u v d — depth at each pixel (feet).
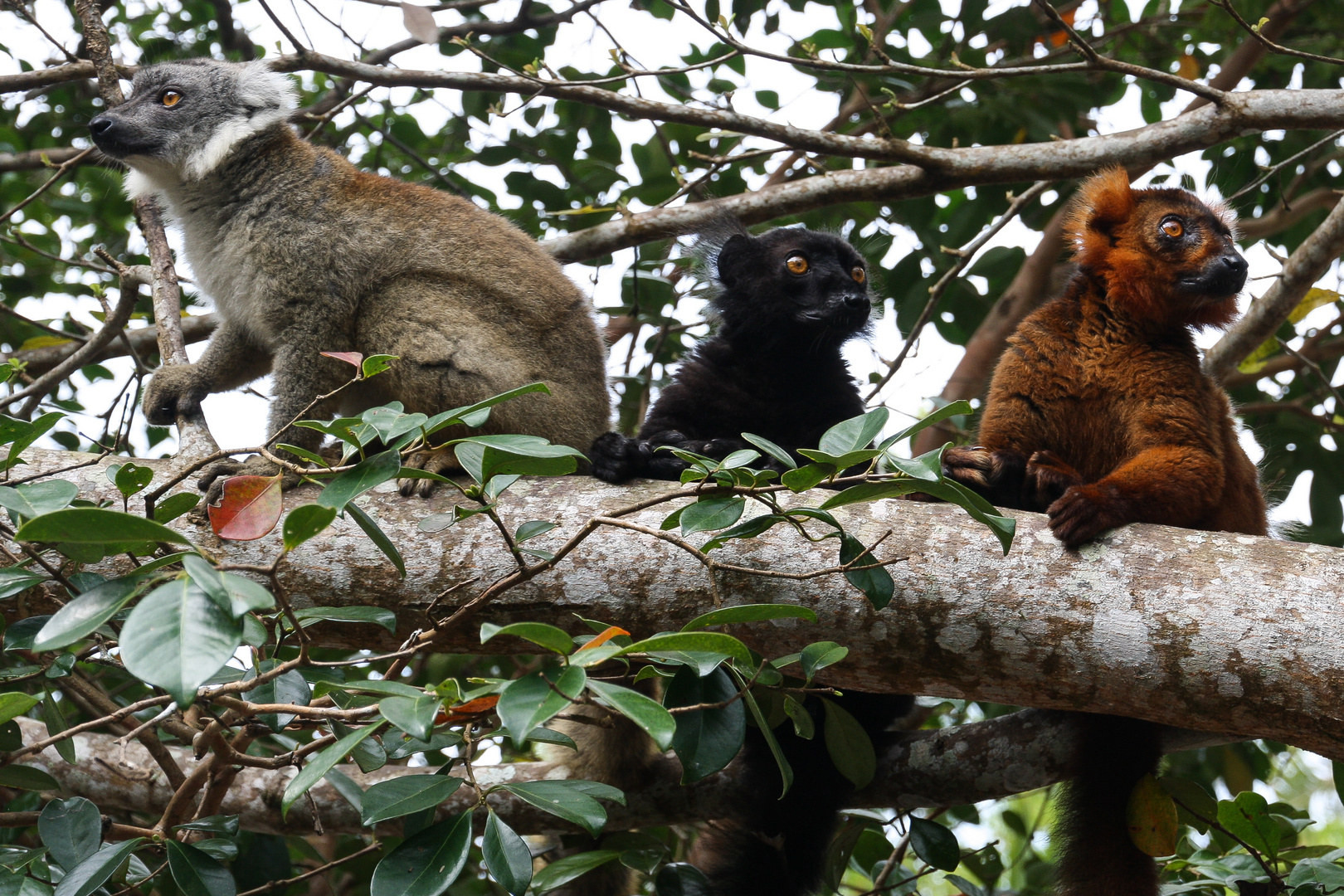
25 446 11.22
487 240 17.76
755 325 20.47
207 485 14.23
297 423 10.57
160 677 7.25
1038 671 12.01
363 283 17.39
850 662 12.55
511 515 13.24
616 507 13.25
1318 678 11.05
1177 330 17.07
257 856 16.58
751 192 22.11
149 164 18.54
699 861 16.81
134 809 17.38
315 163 18.28
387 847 16.56
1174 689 11.57
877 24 26.03
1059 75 25.27
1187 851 18.48
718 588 12.46
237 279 17.93
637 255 23.85
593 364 18.04
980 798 16.24
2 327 26.50
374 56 22.03
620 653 8.64
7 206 27.58
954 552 12.39
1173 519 14.56
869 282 22.85
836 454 11.10
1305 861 12.81
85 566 12.83
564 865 14.10
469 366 16.61
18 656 13.79
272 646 12.94
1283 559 11.82
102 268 20.95
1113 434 16.71
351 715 9.80
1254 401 26.96
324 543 13.08
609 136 27.12
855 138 20.15
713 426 20.21
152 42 27.63
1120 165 19.76
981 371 26.84
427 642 10.43
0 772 13.03
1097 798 15.08
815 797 16.85
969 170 20.44
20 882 10.98
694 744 10.09
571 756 17.65
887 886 16.83
